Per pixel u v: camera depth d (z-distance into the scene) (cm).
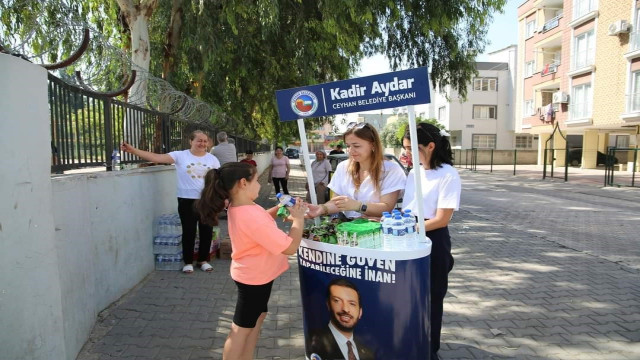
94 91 438
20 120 254
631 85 2203
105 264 428
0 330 247
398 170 330
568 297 494
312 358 297
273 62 1088
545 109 3014
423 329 267
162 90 675
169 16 1096
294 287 529
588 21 2542
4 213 246
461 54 1376
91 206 393
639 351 365
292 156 5500
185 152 565
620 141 3259
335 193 350
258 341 382
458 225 952
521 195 1576
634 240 801
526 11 3391
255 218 274
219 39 939
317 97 297
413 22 1235
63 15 393
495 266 623
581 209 1211
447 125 4338
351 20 910
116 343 364
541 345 376
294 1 1005
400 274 259
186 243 568
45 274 275
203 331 393
